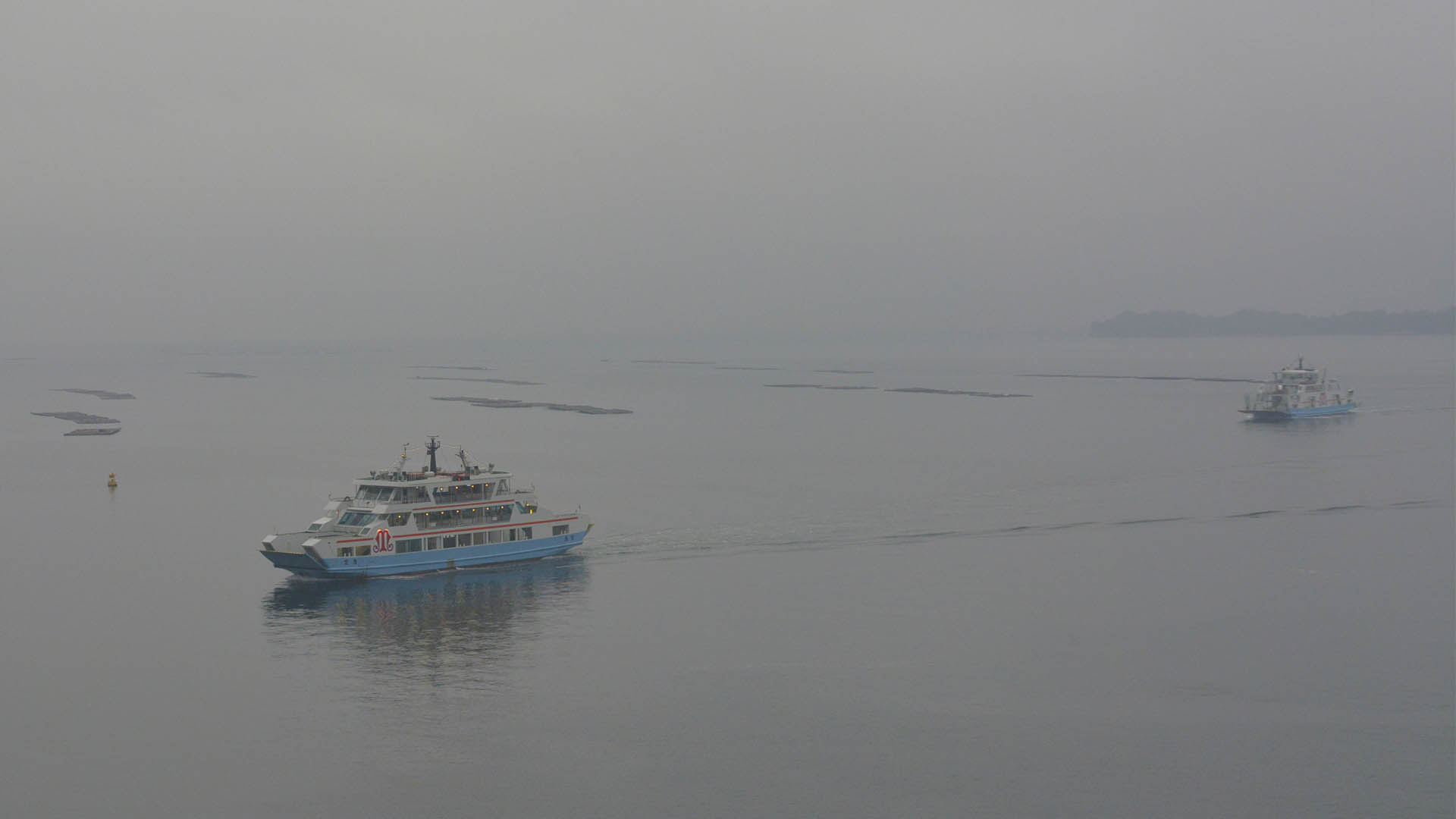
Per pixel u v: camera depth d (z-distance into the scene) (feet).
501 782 222.89
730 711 255.29
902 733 243.81
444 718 251.60
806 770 227.40
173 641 302.66
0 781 222.69
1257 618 318.24
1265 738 240.53
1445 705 256.11
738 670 279.28
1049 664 282.56
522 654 290.76
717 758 232.73
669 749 236.43
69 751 236.22
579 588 350.02
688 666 281.74
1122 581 358.43
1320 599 336.29
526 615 322.55
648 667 281.33
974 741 239.71
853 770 227.20
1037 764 229.66
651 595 342.03
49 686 271.49
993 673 276.82
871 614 323.37
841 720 250.37
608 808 213.46
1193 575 364.79
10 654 293.64
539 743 239.09
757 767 228.63
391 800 215.92
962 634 305.53
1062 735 242.58
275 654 291.17
